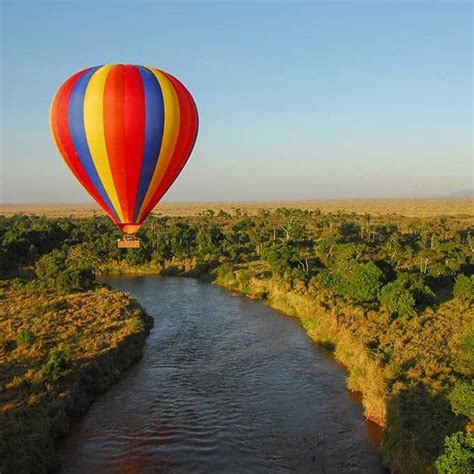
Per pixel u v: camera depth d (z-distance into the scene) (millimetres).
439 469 18922
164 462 24000
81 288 55125
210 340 41781
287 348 39531
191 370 35094
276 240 84875
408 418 24422
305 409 29031
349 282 46438
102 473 23141
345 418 27844
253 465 23688
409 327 38469
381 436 25672
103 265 77250
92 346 35500
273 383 32719
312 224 112125
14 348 35000
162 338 42344
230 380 33312
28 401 26641
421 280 46156
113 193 26297
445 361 31016
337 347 37594
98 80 24531
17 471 21094
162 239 88375
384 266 50875
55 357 30422
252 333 43719
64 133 25078
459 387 23219
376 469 23172
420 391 26984
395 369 29531
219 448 25141
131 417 28188
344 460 23922
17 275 69000
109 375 32656
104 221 127688
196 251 81750
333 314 42125
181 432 26625
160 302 56031
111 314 44719
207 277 70188
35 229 91062
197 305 54500
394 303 40938
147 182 26125
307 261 66938
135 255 77812
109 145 24609
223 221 133750
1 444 22219
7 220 126312
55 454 23703
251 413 28641
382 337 35938
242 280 62875
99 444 25469
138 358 37094
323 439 25766
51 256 72312
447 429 23156
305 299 49312
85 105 24328
